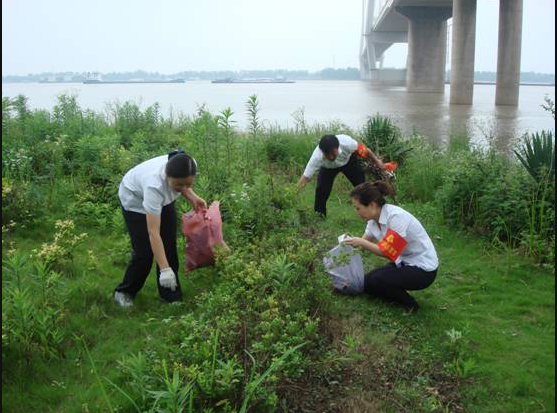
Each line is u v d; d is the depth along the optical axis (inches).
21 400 147.0
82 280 211.2
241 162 354.0
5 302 176.9
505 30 1493.6
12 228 261.1
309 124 781.9
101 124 478.0
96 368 161.8
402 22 2704.2
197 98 1578.5
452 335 174.4
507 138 660.7
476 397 156.8
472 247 272.5
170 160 181.0
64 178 325.4
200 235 213.8
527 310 208.4
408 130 805.9
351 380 160.6
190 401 134.1
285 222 261.7
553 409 151.6
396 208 202.8
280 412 145.1
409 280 202.5
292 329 157.4
